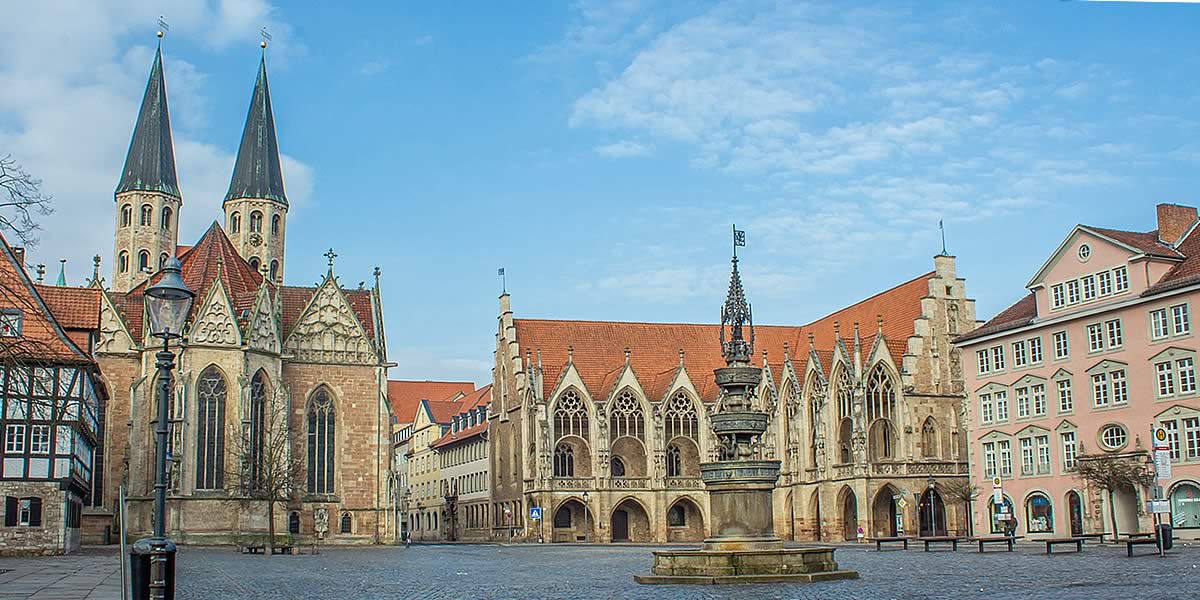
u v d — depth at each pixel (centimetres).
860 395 10350
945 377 10631
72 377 7338
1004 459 8869
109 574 4700
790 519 11494
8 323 4569
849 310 12375
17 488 7062
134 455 9962
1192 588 3145
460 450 15925
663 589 3538
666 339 13138
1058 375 8350
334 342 11019
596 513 11712
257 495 9875
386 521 10919
